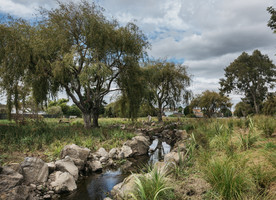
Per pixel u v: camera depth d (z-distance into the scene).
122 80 14.98
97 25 13.01
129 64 14.45
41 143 7.84
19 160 5.83
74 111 38.38
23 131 9.45
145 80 15.84
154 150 10.41
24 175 4.59
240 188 2.99
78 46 13.09
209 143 6.34
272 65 35.09
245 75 35.25
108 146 9.41
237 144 5.61
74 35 13.48
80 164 6.30
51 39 11.98
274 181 3.24
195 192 3.43
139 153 9.31
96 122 15.77
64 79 12.98
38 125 12.26
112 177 5.99
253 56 36.31
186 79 23.36
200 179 3.92
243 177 3.21
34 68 11.61
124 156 8.51
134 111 16.03
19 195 3.78
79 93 14.32
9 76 9.98
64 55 12.02
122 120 25.45
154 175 3.61
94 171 6.54
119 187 4.46
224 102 34.03
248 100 37.81
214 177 3.40
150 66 21.95
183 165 4.77
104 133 11.59
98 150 8.37
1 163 5.36
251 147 5.25
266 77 35.81
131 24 14.42
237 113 37.91
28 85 11.78
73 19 13.04
